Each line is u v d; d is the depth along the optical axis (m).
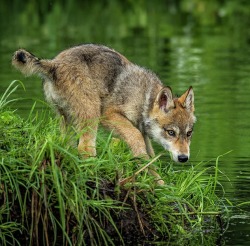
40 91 21.56
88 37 32.19
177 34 33.47
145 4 42.84
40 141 11.84
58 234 11.52
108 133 14.32
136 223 11.88
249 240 11.59
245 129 18.08
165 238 11.82
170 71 25.19
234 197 13.23
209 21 37.28
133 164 12.64
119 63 13.95
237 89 22.64
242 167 14.88
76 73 13.41
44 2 43.03
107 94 13.69
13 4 42.62
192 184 13.00
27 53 13.29
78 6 42.03
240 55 28.44
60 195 10.95
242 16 38.53
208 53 28.77
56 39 31.47
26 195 11.31
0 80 23.12
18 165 11.47
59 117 13.56
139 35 33.12
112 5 42.34
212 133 17.70
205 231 12.02
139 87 13.84
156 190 12.20
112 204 11.80
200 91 22.31
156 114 13.68
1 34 32.97
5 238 11.46
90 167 11.90
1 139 11.95
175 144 13.57
